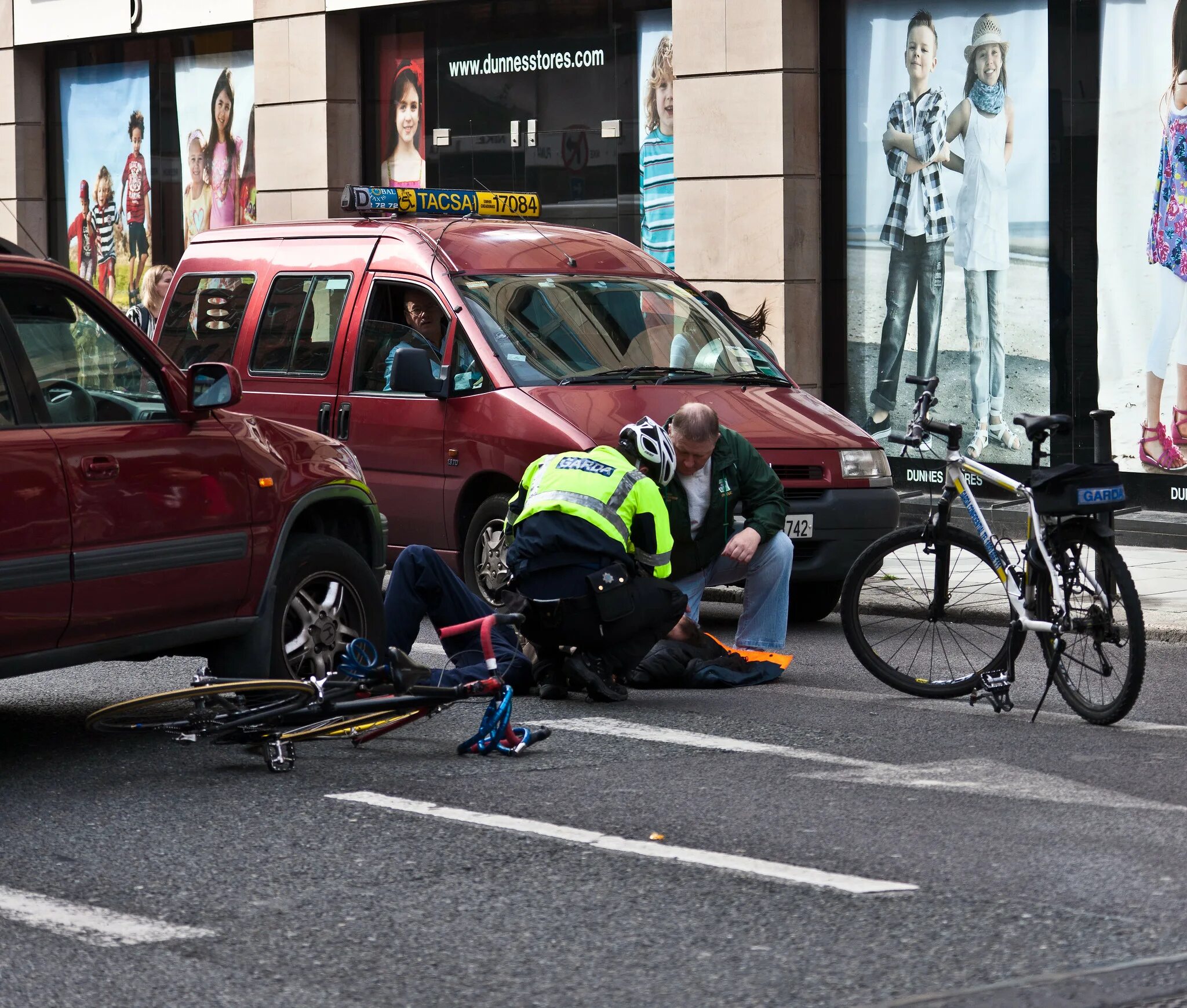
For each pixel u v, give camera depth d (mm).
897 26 24359
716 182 25516
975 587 13258
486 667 12648
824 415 17141
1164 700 13359
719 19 25250
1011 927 7945
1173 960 7480
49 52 35812
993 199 23578
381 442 17531
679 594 13219
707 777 10781
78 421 11047
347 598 12930
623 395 16562
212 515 11727
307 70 30422
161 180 34031
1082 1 22609
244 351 19031
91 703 13484
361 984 7352
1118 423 22688
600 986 7301
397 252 17922
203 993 7258
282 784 10727
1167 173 22031
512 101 28484
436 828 9664
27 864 9094
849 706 13117
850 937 7840
